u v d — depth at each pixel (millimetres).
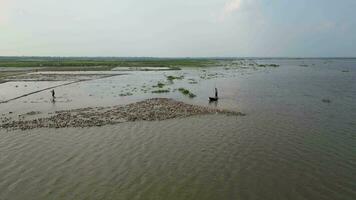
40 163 21484
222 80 84875
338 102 45844
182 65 183875
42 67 145250
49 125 32281
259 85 70812
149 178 18906
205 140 26547
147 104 43906
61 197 16641
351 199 16125
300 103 45250
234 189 17375
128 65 175000
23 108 43000
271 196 16547
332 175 19031
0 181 18641
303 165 20656
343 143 25203
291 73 114625
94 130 30172
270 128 30406
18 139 27281
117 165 21016
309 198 16266
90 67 148500
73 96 54562
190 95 53250
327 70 136375
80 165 21078
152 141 26359
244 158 22078
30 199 16469
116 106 43344
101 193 17047
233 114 37250
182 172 19766
